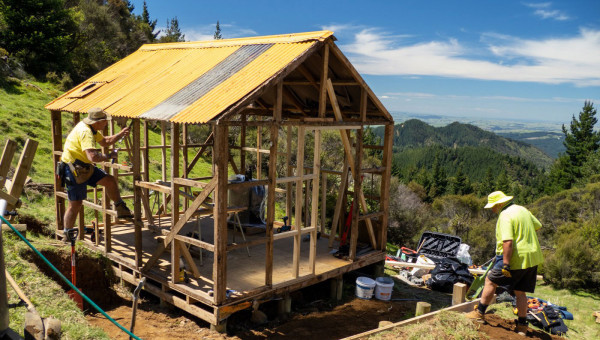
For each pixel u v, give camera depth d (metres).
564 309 9.90
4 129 16.97
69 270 7.59
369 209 22.41
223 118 6.05
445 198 29.22
